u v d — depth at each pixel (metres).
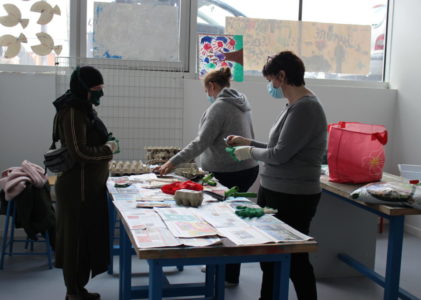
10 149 3.62
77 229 2.25
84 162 2.16
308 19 4.16
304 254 2.05
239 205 1.92
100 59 3.71
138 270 3.09
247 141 2.33
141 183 2.37
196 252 1.37
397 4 4.28
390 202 2.18
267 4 4.06
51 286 2.78
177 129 3.86
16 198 2.86
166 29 3.84
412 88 4.07
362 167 2.55
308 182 1.98
